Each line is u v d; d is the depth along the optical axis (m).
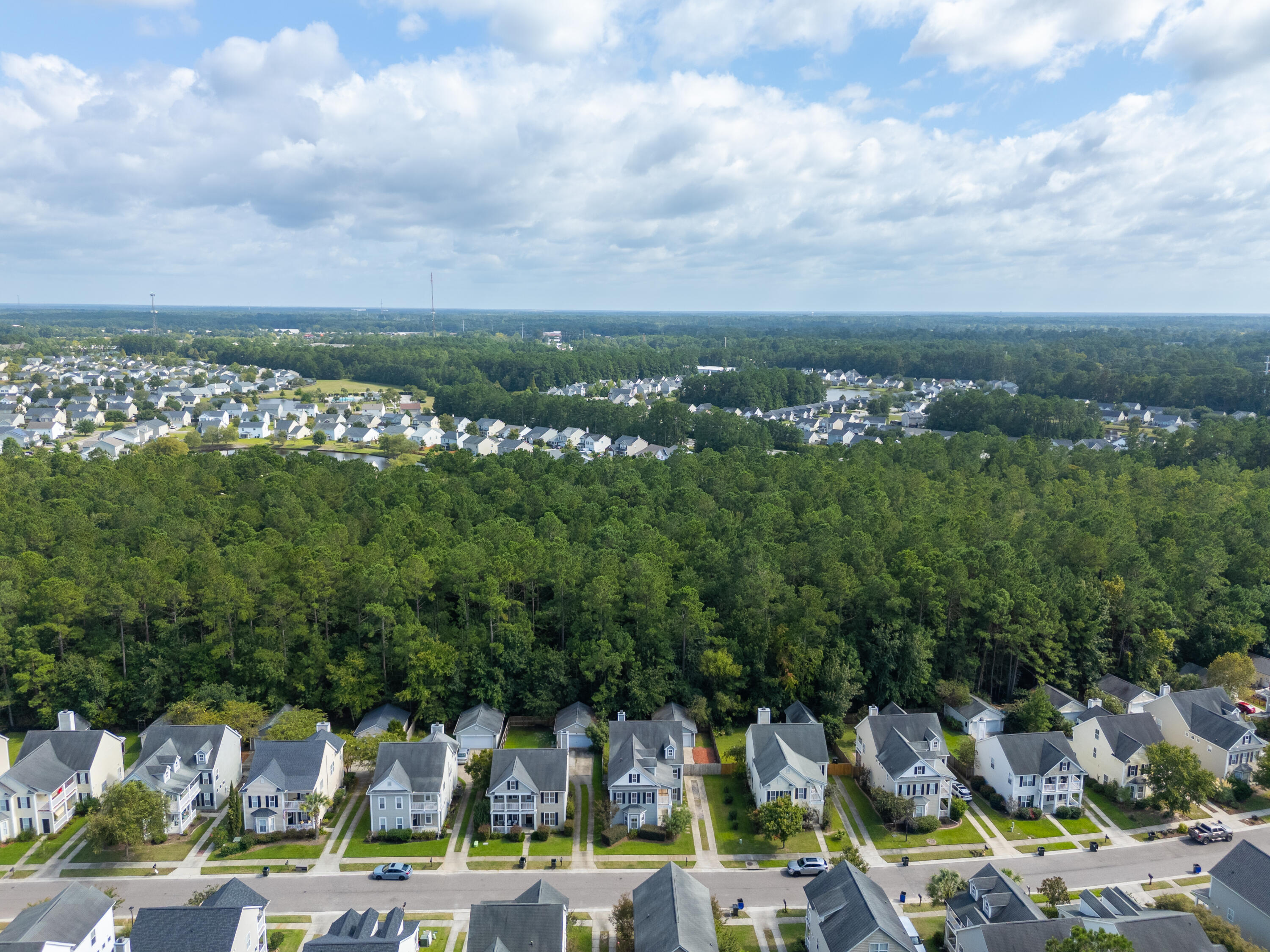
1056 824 84.81
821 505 153.88
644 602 106.00
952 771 95.44
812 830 83.62
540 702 102.12
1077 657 109.44
